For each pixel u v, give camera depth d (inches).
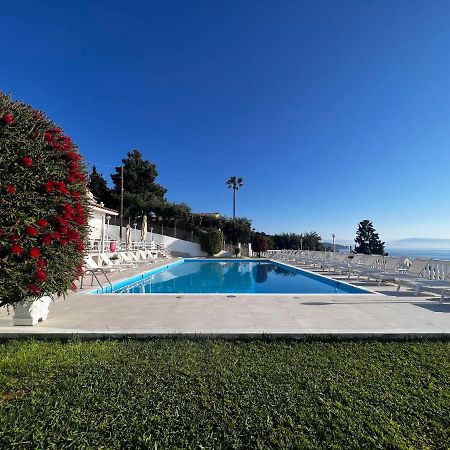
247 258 1073.5
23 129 118.5
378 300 275.6
